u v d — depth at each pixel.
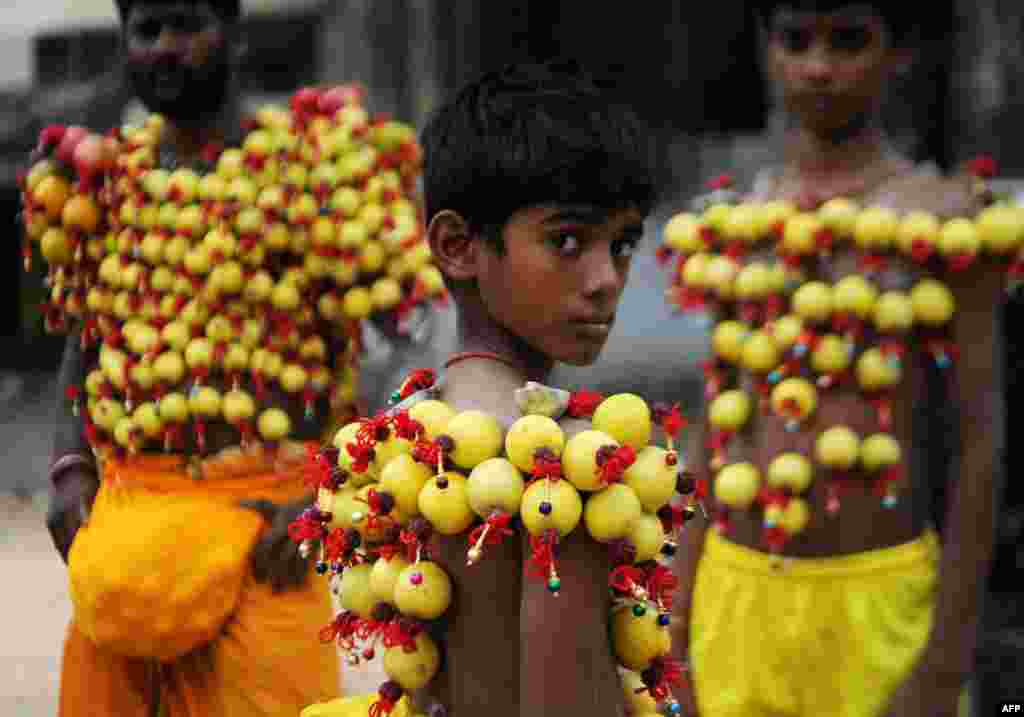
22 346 18.89
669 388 15.98
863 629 5.02
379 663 8.25
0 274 19.06
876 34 5.10
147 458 5.32
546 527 2.87
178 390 5.34
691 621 5.44
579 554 2.96
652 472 3.02
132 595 5.04
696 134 22.16
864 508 5.06
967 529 4.91
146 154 5.41
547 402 3.05
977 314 4.96
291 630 5.22
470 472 3.09
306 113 5.58
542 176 2.98
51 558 11.27
